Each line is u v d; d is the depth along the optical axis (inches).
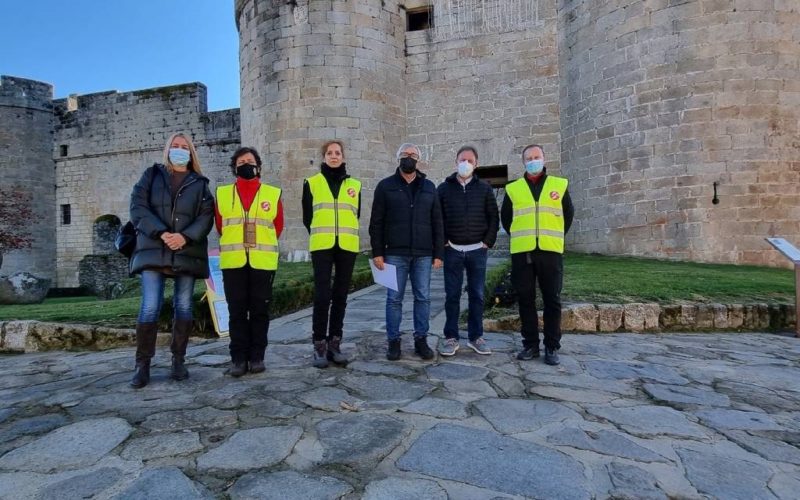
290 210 557.6
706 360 174.7
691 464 92.7
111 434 106.0
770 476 88.7
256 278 152.3
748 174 418.6
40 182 937.5
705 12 425.4
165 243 141.0
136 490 82.6
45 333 214.4
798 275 223.0
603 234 488.4
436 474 87.6
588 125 506.0
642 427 110.1
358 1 565.9
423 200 165.9
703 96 427.5
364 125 564.1
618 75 472.1
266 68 577.3
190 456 95.3
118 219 916.0
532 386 139.4
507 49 588.4
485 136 595.5
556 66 568.1
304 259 549.0
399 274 164.4
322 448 98.1
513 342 196.5
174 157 146.6
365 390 134.4
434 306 269.6
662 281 297.0
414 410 119.2
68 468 91.0
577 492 81.8
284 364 163.2
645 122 453.4
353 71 560.1
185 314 147.6
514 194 174.4
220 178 861.2
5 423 114.6
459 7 605.3
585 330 227.6
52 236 950.4
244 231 151.5
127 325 217.3
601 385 141.5
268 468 90.0
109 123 924.6
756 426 112.2
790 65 420.2
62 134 957.2
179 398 129.7
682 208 435.8
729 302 243.4
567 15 540.1
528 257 168.4
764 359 177.3
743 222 418.9
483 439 102.4
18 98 917.8
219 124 863.7
